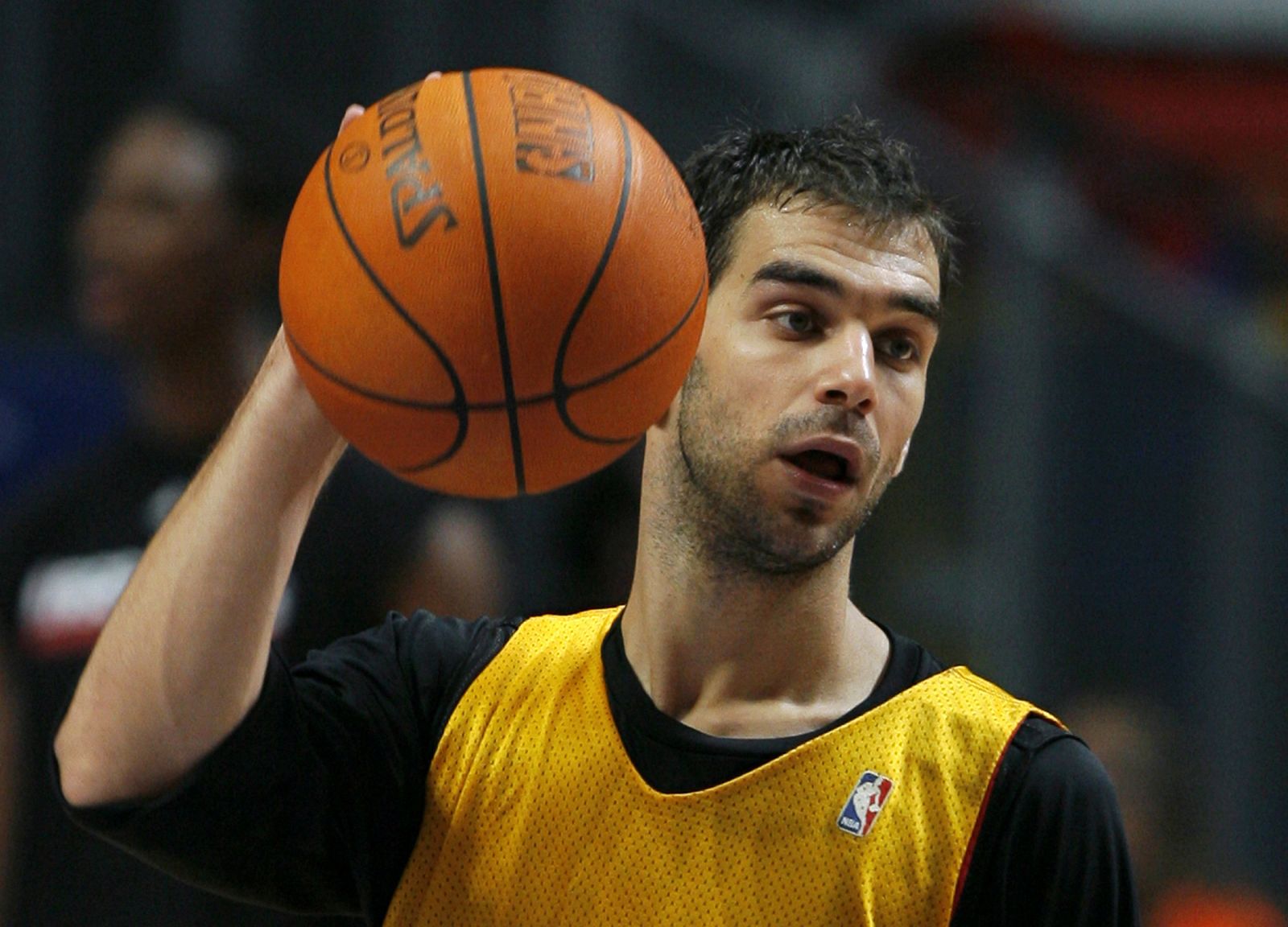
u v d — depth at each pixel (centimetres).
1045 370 2280
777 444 724
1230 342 2319
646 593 775
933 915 704
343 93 2275
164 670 705
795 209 742
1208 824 2178
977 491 2217
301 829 750
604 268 651
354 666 804
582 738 755
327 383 665
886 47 2777
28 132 2208
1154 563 2247
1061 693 2202
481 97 677
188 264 1249
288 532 718
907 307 741
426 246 640
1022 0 2912
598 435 681
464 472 683
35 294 2170
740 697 760
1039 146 2783
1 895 1238
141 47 2247
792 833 716
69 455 1988
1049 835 714
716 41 2347
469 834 756
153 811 719
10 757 1259
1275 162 3003
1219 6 3066
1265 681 2253
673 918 713
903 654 773
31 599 1285
